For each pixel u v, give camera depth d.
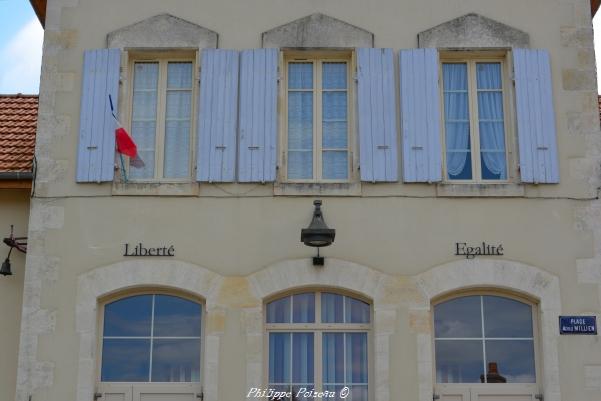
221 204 11.18
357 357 10.98
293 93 11.73
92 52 11.62
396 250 11.02
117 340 11.02
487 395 10.81
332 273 10.95
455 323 11.03
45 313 10.85
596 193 11.16
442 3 11.82
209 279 10.95
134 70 11.84
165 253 11.03
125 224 11.12
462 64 11.84
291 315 11.08
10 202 11.84
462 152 11.54
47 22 11.79
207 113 11.41
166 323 11.08
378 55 11.56
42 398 10.64
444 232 11.05
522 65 11.52
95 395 10.82
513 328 11.01
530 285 10.90
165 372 10.94
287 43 11.66
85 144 11.31
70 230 11.10
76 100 11.53
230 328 10.82
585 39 11.67
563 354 10.70
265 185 11.23
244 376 10.70
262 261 11.01
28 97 14.00
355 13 11.79
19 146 12.47
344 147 11.55
